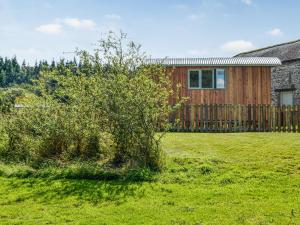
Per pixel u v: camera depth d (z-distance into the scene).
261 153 12.46
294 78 36.47
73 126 12.98
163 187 9.83
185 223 7.40
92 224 7.38
